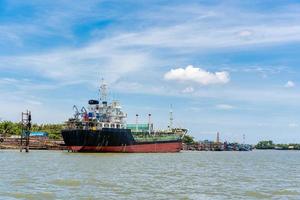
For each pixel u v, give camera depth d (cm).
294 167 12912
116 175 8038
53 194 5262
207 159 17925
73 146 17400
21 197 4988
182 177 8050
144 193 5591
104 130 16838
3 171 8206
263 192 6056
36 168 9175
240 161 16988
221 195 5634
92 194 5366
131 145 18400
